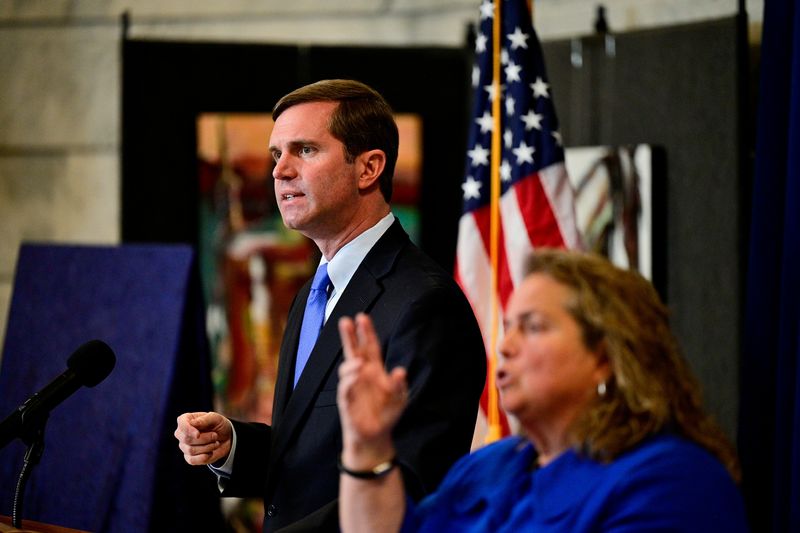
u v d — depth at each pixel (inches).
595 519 129.8
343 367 136.4
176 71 406.3
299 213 201.5
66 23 469.4
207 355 333.4
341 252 204.1
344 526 142.0
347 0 449.1
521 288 139.6
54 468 332.8
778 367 250.4
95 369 192.4
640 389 132.0
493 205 308.3
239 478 204.4
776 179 258.2
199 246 409.1
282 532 176.7
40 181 471.5
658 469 129.4
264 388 411.8
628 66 364.5
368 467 139.1
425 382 184.7
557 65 380.2
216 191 408.8
